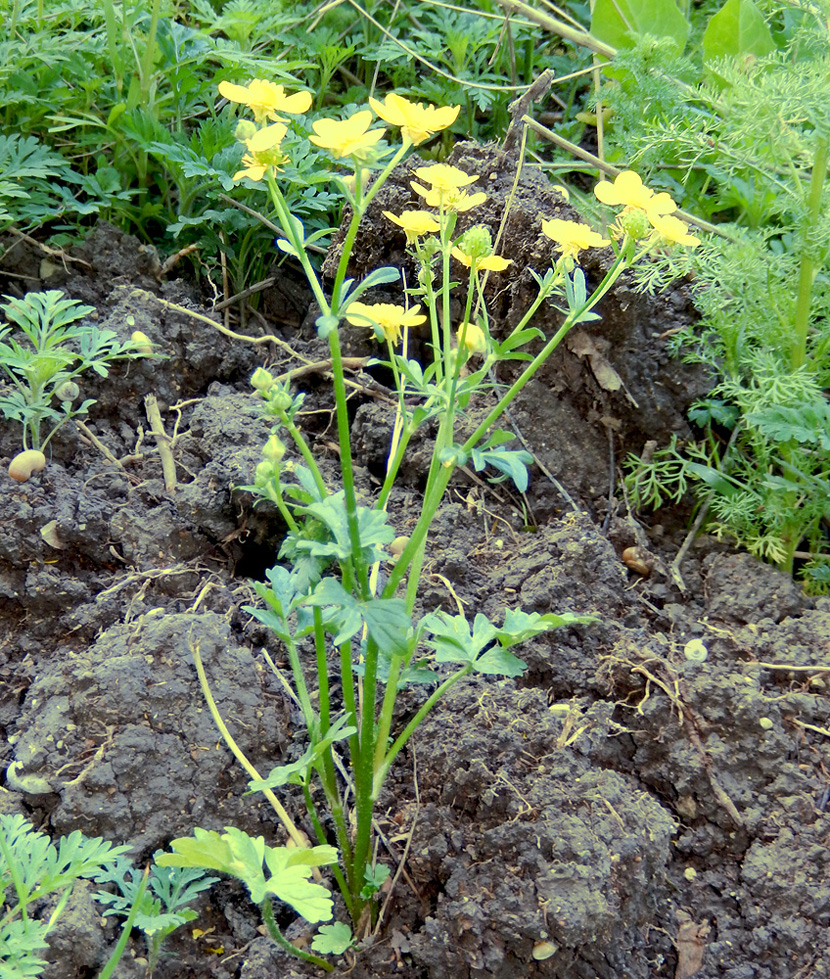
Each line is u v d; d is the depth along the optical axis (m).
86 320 2.56
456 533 2.17
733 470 2.27
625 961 1.49
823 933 1.57
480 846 1.54
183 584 1.97
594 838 1.50
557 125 3.30
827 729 1.82
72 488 2.10
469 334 1.38
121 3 2.95
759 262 2.07
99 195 2.69
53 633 1.91
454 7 3.12
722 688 1.79
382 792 1.68
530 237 2.24
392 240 2.47
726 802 1.72
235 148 2.69
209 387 2.50
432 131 1.19
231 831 1.25
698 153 2.33
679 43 2.93
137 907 1.28
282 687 1.77
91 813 1.52
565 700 1.88
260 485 1.26
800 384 1.98
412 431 1.34
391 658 1.41
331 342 1.16
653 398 2.26
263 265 2.86
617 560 2.09
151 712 1.60
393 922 1.54
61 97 2.77
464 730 1.66
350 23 3.56
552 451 2.30
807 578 2.20
